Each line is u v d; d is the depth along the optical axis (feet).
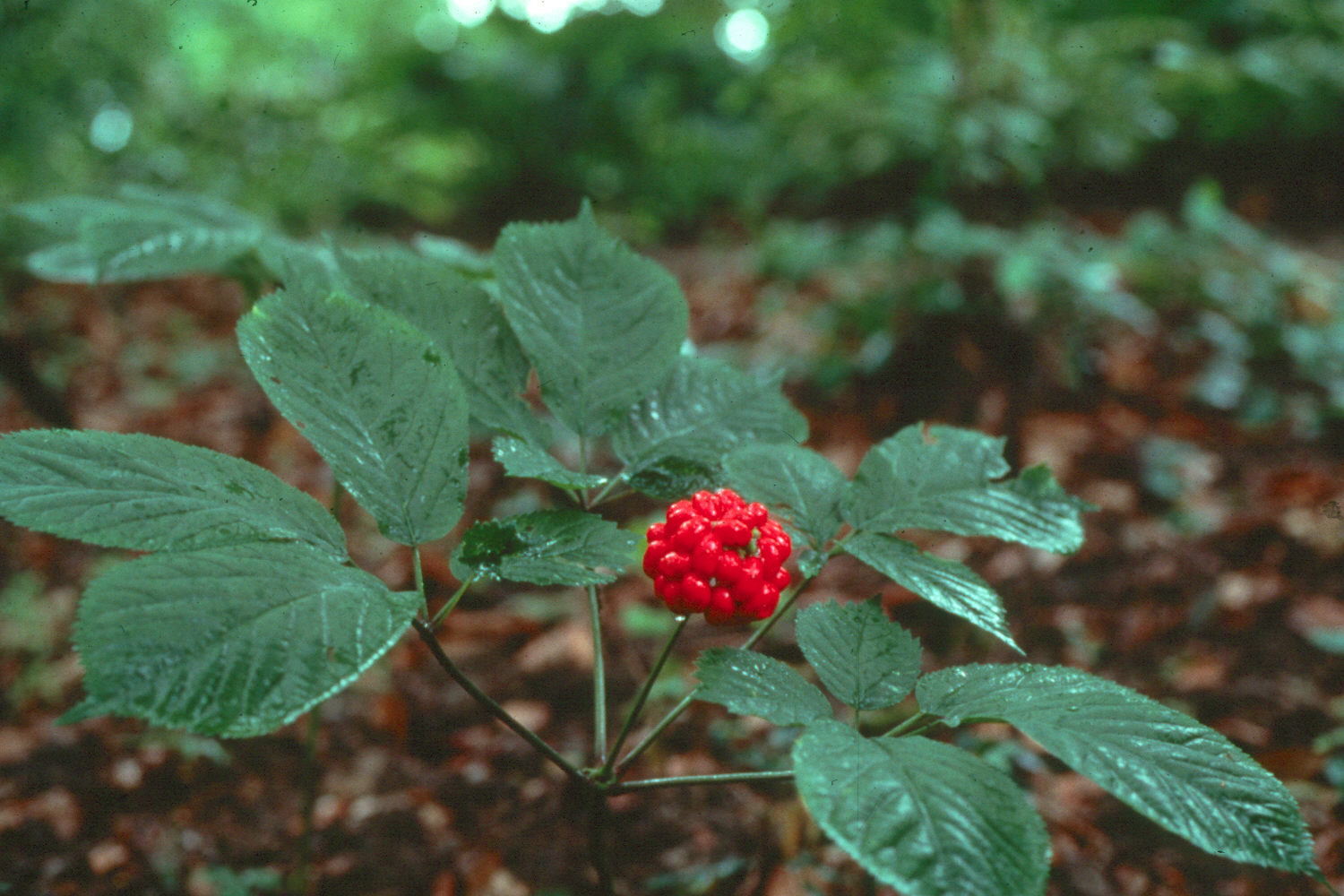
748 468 1.84
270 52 10.52
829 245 6.42
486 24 12.23
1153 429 4.88
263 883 2.67
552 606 4.08
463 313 1.92
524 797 3.05
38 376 3.84
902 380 5.38
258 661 1.33
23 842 2.83
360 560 4.54
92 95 7.25
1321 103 7.82
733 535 1.58
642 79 11.12
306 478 5.38
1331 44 8.04
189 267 2.16
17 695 3.53
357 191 10.25
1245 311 5.72
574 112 11.12
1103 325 5.52
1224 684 3.29
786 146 7.82
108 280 2.10
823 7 6.39
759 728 3.23
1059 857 2.60
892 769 1.40
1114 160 6.52
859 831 1.31
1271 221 8.14
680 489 1.86
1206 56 7.14
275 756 3.27
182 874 2.73
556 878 2.70
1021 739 3.08
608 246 1.96
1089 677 1.58
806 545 1.78
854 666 1.63
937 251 5.26
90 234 2.15
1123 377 5.23
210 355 7.07
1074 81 6.20
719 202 10.59
